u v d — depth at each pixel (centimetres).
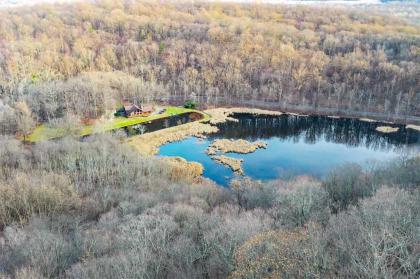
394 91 18138
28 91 15462
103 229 5678
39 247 4741
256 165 11831
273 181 9131
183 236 4922
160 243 4844
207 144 13512
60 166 9969
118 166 9806
